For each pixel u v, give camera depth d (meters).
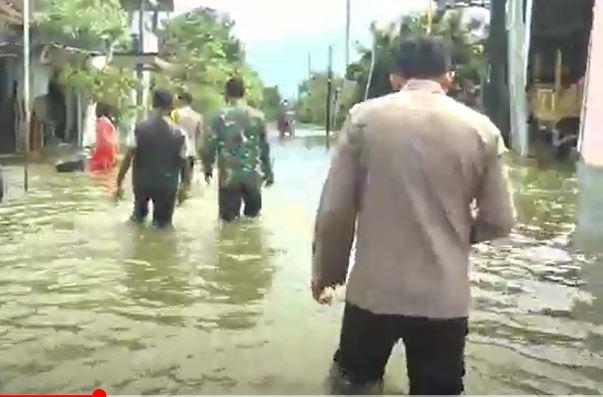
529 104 28.11
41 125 24.78
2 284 7.35
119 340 5.68
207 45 44.47
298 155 30.59
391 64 4.16
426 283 3.76
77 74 24.58
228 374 4.96
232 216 11.05
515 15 30.31
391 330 3.86
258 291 7.13
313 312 6.42
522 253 9.19
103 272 7.86
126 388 4.72
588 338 5.89
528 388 4.83
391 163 3.79
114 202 13.29
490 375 5.05
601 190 16.25
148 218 11.39
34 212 12.03
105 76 24.75
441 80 3.94
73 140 26.98
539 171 21.55
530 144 27.89
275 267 8.15
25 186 15.02
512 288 7.45
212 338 5.73
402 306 3.77
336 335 5.80
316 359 5.25
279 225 10.84
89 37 23.25
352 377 4.10
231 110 10.99
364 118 3.87
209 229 10.45
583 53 26.92
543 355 5.49
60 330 5.93
